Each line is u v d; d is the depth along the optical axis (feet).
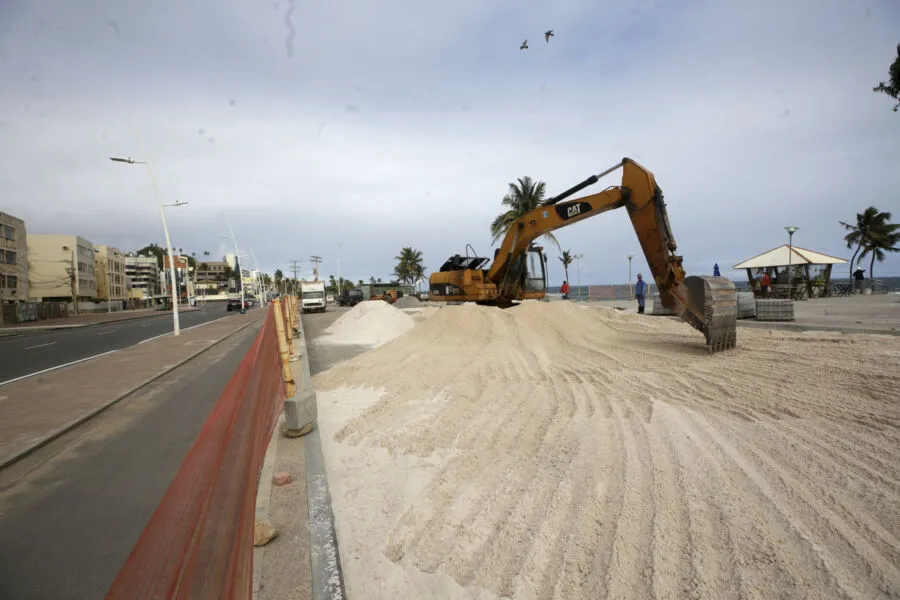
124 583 5.59
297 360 31.40
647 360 25.11
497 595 7.14
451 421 16.17
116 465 15.61
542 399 18.01
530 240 45.44
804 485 9.77
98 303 220.43
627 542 8.10
